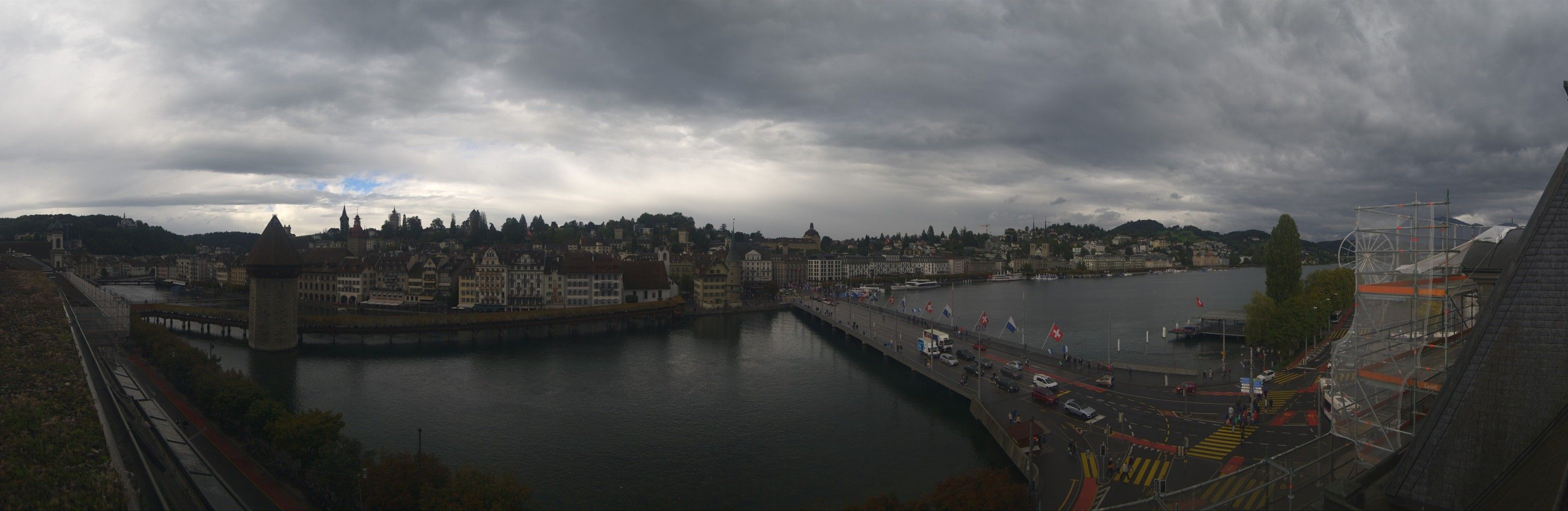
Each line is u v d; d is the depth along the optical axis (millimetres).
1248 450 76500
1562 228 32375
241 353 164125
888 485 79438
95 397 59469
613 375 142625
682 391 127438
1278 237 171875
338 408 112375
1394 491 32844
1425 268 71438
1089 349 172250
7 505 37906
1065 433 86875
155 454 66125
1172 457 75812
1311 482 55438
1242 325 190250
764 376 142000
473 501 59031
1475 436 31484
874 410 112562
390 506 63000
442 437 97312
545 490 78875
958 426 101750
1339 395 61469
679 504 75188
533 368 149125
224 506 62875
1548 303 31734
